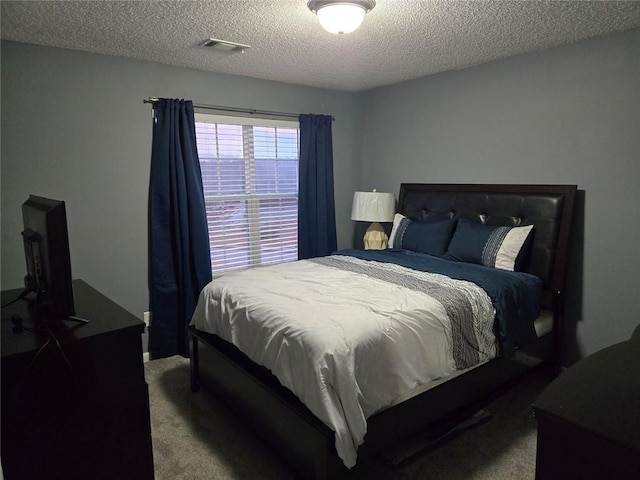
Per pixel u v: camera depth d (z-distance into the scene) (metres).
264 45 2.84
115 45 2.81
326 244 4.34
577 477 0.72
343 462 1.73
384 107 4.33
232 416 2.58
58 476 1.53
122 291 3.28
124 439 1.66
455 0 2.11
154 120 3.27
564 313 3.04
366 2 2.05
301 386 1.84
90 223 3.09
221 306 2.54
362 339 1.87
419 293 2.35
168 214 3.33
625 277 2.73
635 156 2.62
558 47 2.92
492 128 3.39
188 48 2.89
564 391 0.81
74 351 1.49
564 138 2.96
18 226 2.80
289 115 4.09
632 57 2.59
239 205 3.92
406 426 2.02
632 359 0.95
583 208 2.89
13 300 1.85
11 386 1.39
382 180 4.46
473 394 2.36
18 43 2.71
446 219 3.54
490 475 2.04
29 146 2.80
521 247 2.94
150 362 3.35
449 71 3.65
